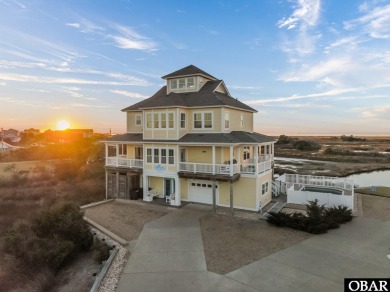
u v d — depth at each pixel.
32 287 11.60
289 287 9.71
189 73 24.02
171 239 14.34
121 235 15.04
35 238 14.38
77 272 12.81
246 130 25.27
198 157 21.28
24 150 63.22
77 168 36.91
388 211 19.02
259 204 19.28
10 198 24.97
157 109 21.44
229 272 10.82
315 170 42.28
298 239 14.07
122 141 23.45
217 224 16.58
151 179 23.33
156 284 10.07
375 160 54.56
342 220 16.34
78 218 16.33
